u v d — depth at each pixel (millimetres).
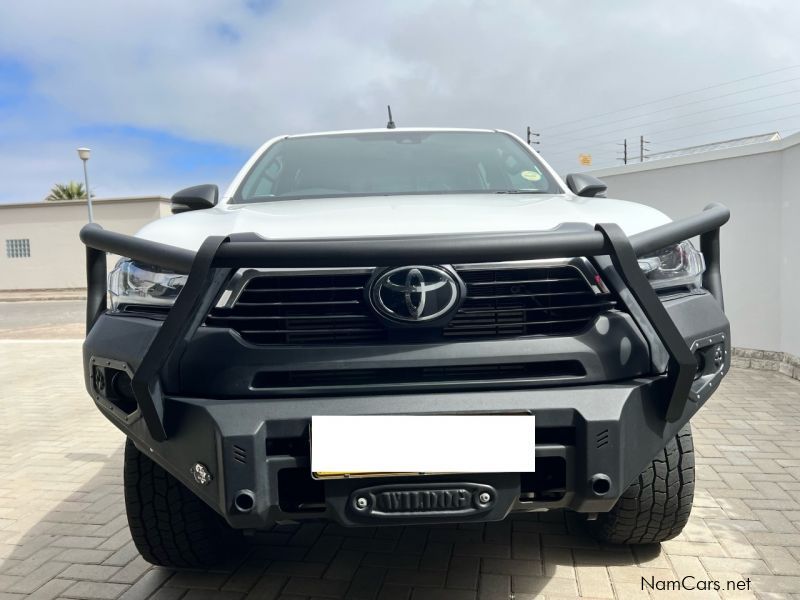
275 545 2857
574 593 2375
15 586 2590
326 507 1816
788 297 6035
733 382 5816
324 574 2588
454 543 2816
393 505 1805
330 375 1867
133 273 2143
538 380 1862
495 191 2936
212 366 1853
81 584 2590
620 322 1920
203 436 1803
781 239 6109
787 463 3750
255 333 1898
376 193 2943
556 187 2982
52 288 29344
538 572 2535
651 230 2002
